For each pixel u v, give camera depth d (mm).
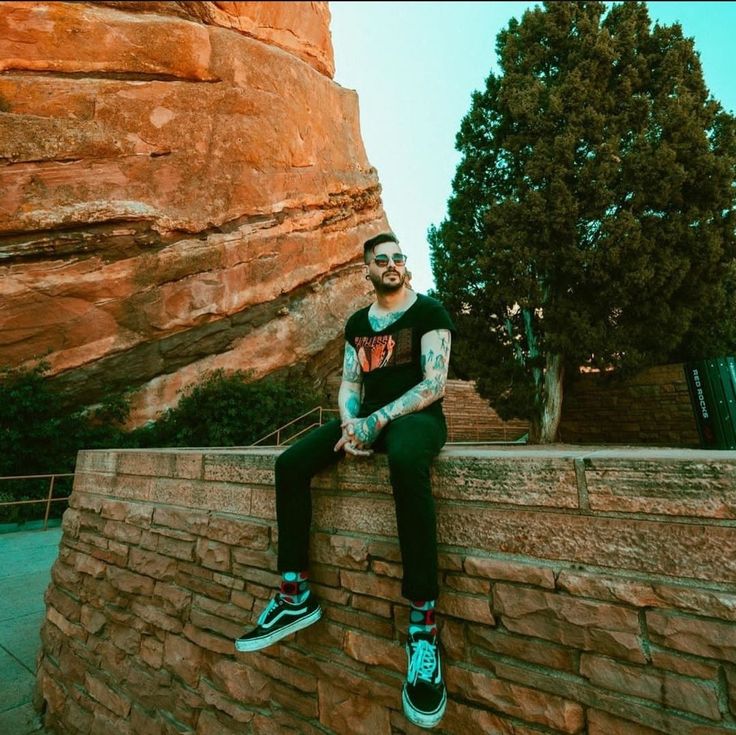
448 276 12281
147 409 11867
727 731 1082
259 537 2150
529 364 11367
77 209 10609
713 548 1154
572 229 10133
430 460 1615
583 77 10969
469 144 12727
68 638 3168
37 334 10344
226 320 13039
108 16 12359
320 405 13898
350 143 18297
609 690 1255
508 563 1472
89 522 3326
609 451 1572
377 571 1746
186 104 12734
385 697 1660
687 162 9969
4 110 10539
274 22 16578
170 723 2346
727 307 11781
